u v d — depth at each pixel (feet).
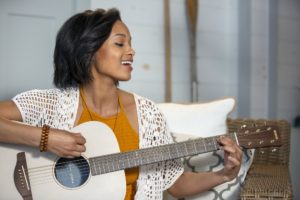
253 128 4.65
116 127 4.63
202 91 9.50
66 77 4.67
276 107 10.17
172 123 5.69
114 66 4.42
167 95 8.91
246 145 4.58
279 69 10.23
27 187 4.21
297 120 10.48
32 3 8.05
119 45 4.44
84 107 4.67
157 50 8.94
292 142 10.48
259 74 10.01
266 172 5.40
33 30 8.09
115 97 4.72
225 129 5.69
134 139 4.66
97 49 4.42
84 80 4.58
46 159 4.30
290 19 10.37
